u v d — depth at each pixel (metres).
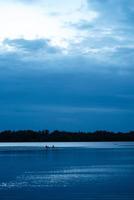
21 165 86.19
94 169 74.12
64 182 53.94
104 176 61.34
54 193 44.50
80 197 41.91
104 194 43.38
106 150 187.62
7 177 61.03
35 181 55.50
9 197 42.31
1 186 50.53
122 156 123.62
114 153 148.62
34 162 96.25
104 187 48.50
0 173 67.69
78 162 94.94
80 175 63.22
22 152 164.38
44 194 43.97
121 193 43.88
